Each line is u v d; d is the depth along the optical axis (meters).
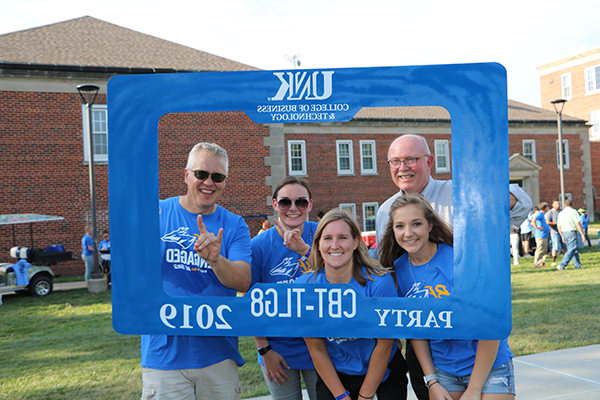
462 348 2.06
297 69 1.74
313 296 1.75
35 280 10.52
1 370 4.80
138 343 5.84
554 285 8.73
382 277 2.01
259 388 4.02
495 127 1.66
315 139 17.47
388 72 1.71
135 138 1.78
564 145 26.98
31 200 14.48
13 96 14.37
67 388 4.20
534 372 4.27
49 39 16.52
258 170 12.54
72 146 14.83
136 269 1.81
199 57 17.20
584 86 36.34
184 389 2.24
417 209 2.02
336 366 2.21
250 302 1.78
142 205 1.79
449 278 1.97
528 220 13.86
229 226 2.25
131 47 17.16
